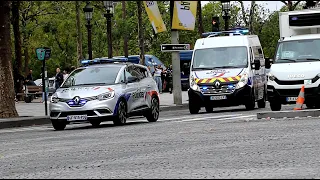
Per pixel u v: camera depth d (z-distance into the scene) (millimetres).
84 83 44875
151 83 48750
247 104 56719
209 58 57781
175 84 74188
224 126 37906
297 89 49344
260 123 38594
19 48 93750
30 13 106562
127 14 146625
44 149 29938
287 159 23219
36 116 56719
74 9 109500
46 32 109562
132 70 47031
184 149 27328
